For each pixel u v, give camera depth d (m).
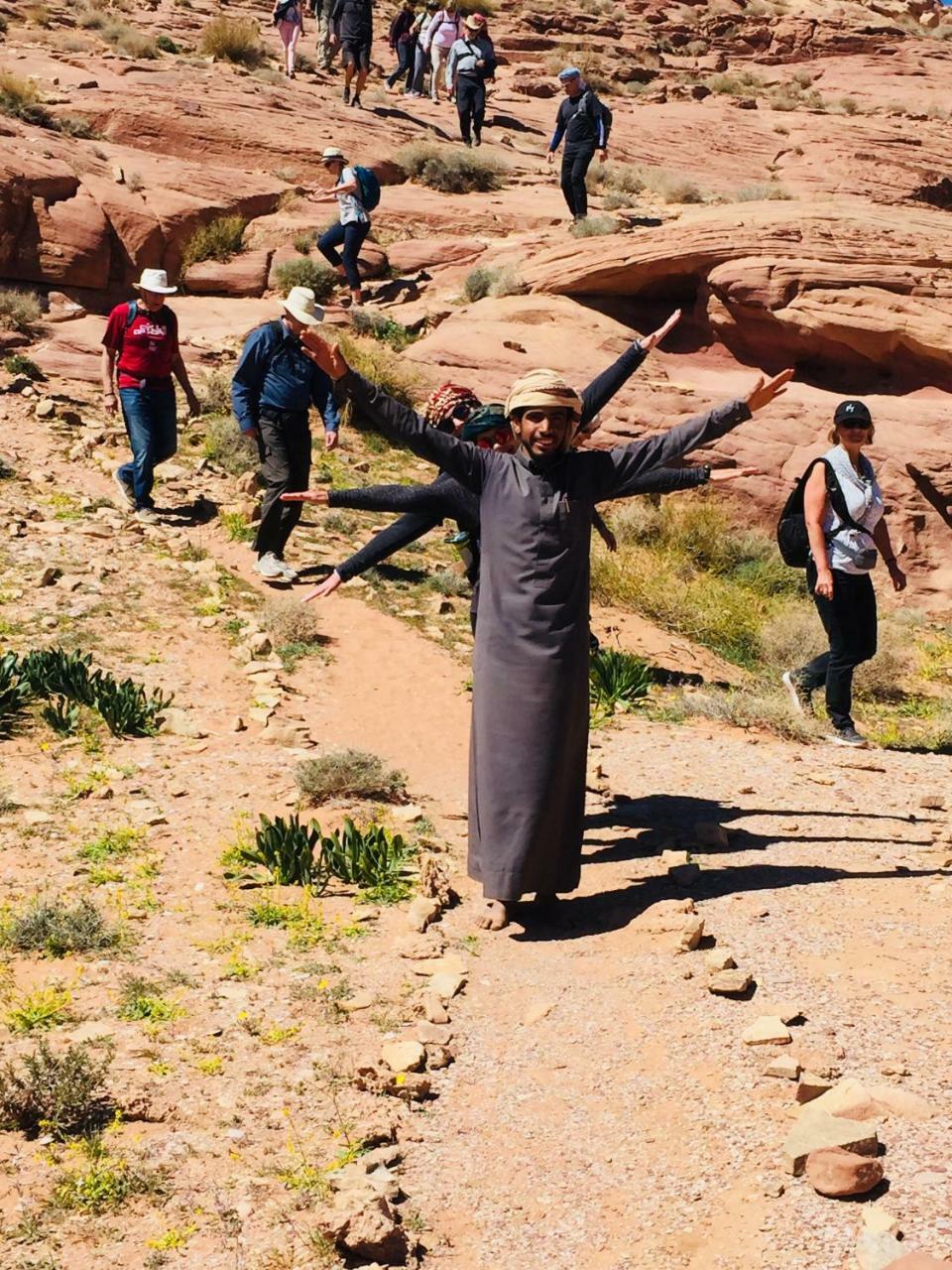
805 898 5.34
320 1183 3.59
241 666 8.78
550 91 33.84
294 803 6.62
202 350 14.95
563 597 5.16
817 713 9.30
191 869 5.82
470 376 15.05
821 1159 3.37
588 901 5.56
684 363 16.52
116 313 11.00
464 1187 3.61
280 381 10.03
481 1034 4.45
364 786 6.81
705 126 30.08
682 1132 3.75
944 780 7.53
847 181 28.08
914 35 47.41
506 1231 3.42
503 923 5.34
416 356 15.34
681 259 16.64
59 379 14.08
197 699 8.14
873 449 14.01
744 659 10.97
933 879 5.53
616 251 16.94
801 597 12.80
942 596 13.45
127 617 9.20
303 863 5.70
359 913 5.39
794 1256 3.13
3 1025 4.40
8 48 22.91
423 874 5.59
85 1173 3.63
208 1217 3.46
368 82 30.88
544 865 5.26
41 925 5.08
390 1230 3.28
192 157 20.62
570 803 5.31
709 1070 4.04
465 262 18.84
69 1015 4.50
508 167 23.92
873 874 5.64
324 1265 3.27
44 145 17.86
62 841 6.03
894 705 10.20
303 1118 3.92
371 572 10.85
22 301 15.05
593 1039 4.34
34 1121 3.88
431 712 8.47
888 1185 3.36
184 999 4.63
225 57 26.83
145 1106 3.93
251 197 19.27
